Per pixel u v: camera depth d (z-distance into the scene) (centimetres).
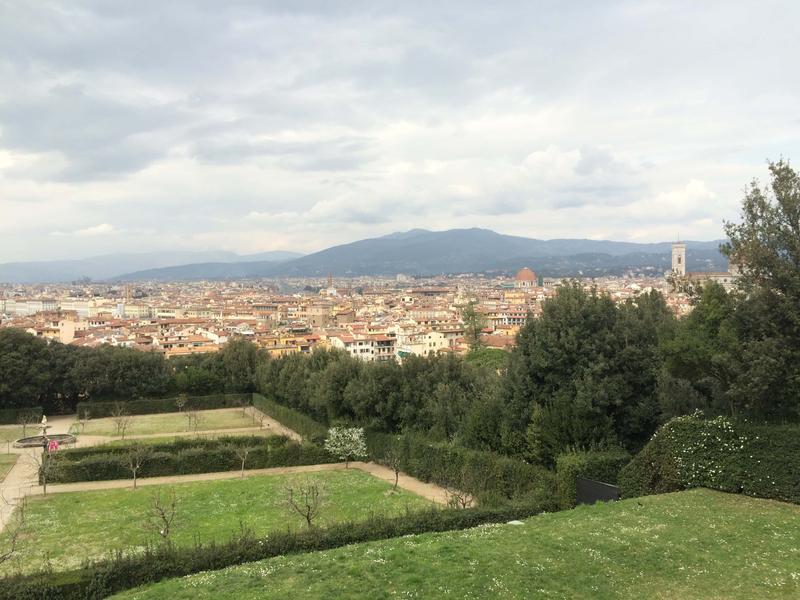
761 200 3772
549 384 5238
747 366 3631
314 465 7694
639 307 6259
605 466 4431
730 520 3089
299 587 2412
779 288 3619
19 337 12006
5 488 6450
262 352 14262
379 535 3375
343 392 8525
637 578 2395
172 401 12762
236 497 5850
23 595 2794
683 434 3925
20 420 10831
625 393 4884
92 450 7381
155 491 6194
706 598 2228
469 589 2291
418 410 7381
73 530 4831
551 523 3219
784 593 2255
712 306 3934
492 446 5759
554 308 5328
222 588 2481
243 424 11206
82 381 12250
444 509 3825
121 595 2664
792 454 3409
